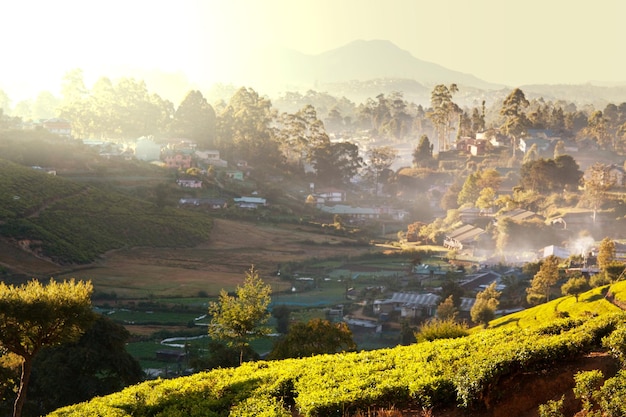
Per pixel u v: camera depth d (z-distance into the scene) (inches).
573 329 1061.8
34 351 1379.2
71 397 1936.5
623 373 811.4
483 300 3543.3
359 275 5108.3
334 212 7716.5
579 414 842.2
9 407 1830.7
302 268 5305.1
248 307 1739.7
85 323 1393.9
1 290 1344.7
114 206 5762.8
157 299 4190.5
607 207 6279.5
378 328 3703.3
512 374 935.0
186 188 6973.4
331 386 1018.7
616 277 3503.9
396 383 949.2
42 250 4653.1
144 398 1171.9
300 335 1983.3
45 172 6018.7
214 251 5551.2
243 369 1280.8
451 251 5797.2
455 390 925.2
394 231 7185.0
